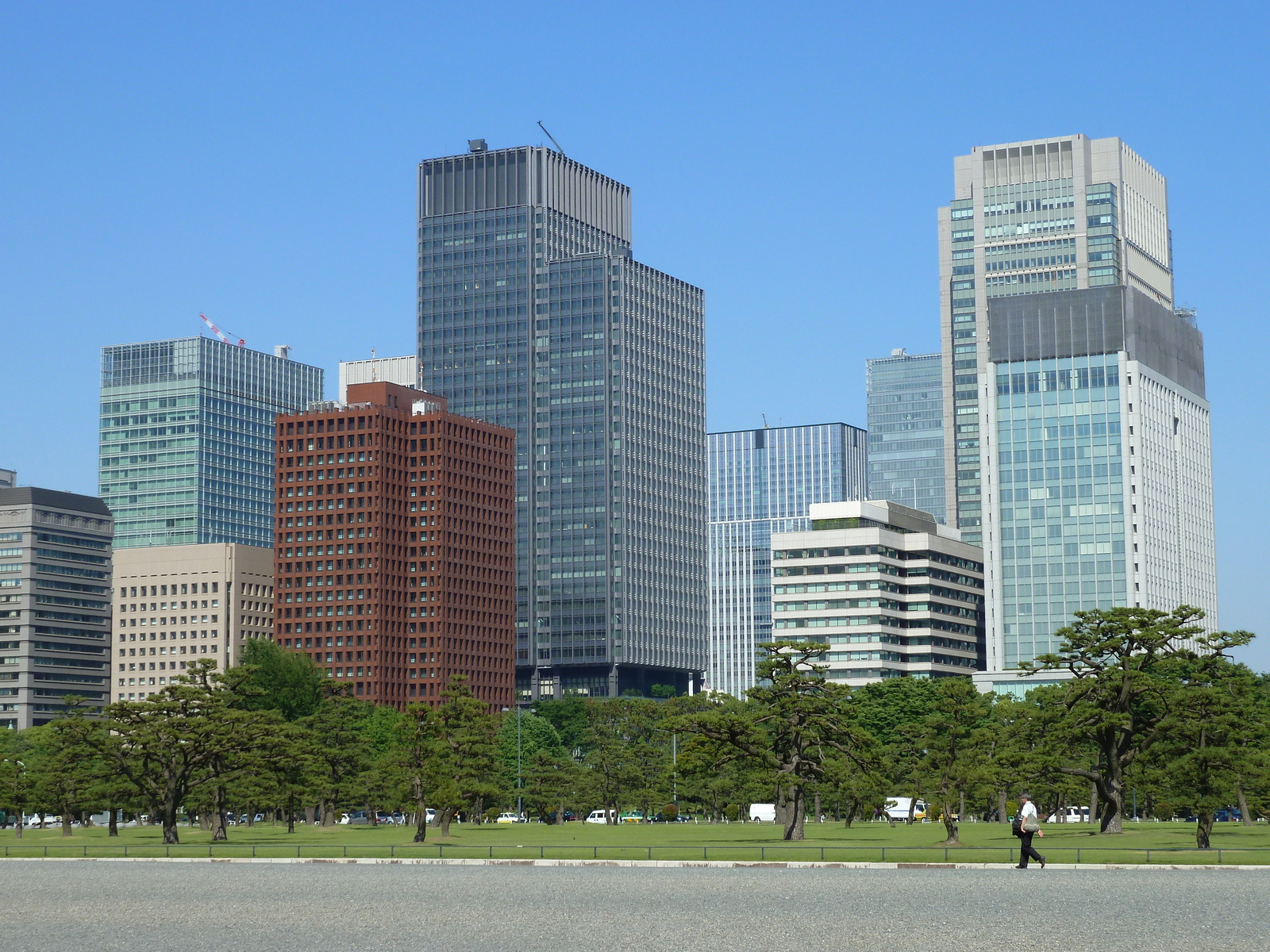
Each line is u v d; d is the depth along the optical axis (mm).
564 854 135250
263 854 141125
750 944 72250
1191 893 94375
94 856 144625
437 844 163750
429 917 85688
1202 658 160125
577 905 91125
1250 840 147375
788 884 104875
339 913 88625
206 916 88250
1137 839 147875
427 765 176375
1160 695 147500
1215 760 133250
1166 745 146000
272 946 74188
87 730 175250
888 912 84688
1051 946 70438
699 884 105875
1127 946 70250
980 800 188750
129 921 86438
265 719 177750
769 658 164500
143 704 173875
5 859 144500
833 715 163500
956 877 109438
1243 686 151875
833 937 74375
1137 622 151375
